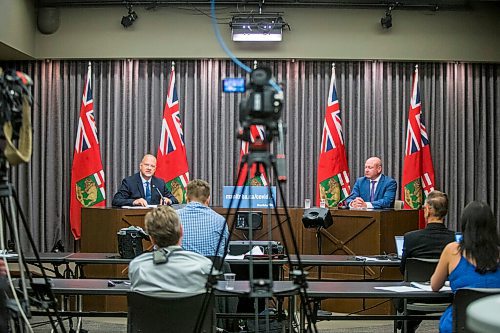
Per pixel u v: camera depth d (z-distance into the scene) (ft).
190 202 14.55
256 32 26.81
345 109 28.04
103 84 28.17
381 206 22.70
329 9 27.61
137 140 27.96
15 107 7.41
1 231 8.18
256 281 7.72
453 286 11.19
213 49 27.53
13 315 8.29
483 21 27.81
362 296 11.32
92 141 26.66
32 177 27.94
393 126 28.14
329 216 19.98
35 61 28.02
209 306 9.95
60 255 16.87
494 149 28.32
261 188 20.79
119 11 27.71
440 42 27.68
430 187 27.12
